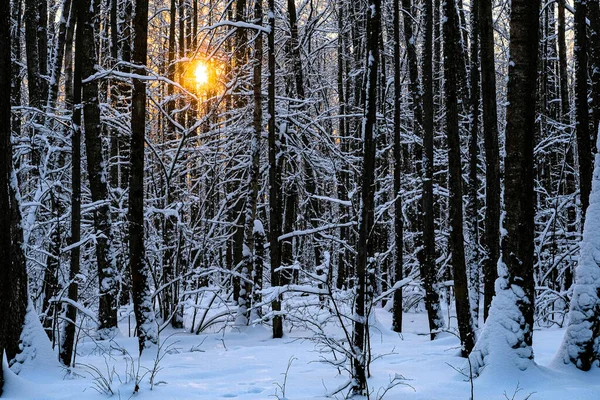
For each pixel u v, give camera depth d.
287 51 15.30
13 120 13.81
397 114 11.41
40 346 6.45
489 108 7.83
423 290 12.91
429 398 5.11
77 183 7.62
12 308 6.36
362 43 17.09
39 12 14.03
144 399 5.43
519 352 5.69
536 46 6.05
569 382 5.48
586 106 9.76
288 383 5.98
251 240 11.64
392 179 14.86
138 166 8.56
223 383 6.12
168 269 12.38
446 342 8.65
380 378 6.06
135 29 8.77
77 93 7.63
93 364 7.60
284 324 11.84
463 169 14.66
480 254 12.23
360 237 5.54
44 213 10.80
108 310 10.36
